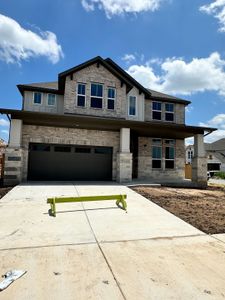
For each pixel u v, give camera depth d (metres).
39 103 15.92
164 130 13.18
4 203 6.82
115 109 14.93
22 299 2.34
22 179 11.57
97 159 13.22
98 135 13.12
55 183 11.06
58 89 15.73
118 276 2.87
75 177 12.77
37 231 4.57
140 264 3.23
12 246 3.79
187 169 19.44
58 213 5.95
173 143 16.59
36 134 12.12
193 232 4.72
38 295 2.42
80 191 9.02
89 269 3.04
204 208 6.96
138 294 2.49
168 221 5.50
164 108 18.00
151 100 17.70
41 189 9.20
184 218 5.78
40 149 12.39
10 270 2.96
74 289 2.55
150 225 5.16
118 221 5.42
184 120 18.30
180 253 3.65
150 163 15.75
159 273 2.98
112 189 9.70
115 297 2.42
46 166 12.40
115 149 13.27
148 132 13.98
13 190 8.83
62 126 12.41
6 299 2.34
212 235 4.55
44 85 16.92
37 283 2.66
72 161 12.81
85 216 5.76
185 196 9.07
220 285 2.72
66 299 2.37
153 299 2.40
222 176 31.14
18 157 10.63
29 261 3.24
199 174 12.99
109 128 12.75
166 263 3.28
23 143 11.89
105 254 3.55
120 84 15.30
